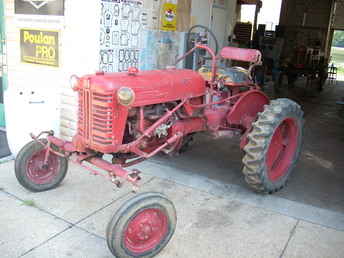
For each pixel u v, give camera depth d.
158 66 5.37
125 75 3.05
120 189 3.79
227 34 7.60
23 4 4.75
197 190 3.87
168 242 2.88
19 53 5.01
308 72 11.73
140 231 2.60
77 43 4.32
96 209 3.39
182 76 3.47
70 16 4.30
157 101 3.14
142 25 4.86
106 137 2.84
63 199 3.54
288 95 10.57
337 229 3.24
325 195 3.93
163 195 2.66
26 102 4.04
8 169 4.16
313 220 3.38
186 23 5.88
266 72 11.75
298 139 4.08
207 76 3.94
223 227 3.20
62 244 2.87
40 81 4.86
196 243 2.95
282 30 13.69
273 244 2.98
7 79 5.33
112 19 4.38
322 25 15.62
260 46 11.41
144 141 3.18
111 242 2.47
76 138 3.08
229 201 3.66
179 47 5.77
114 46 4.51
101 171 4.18
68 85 4.55
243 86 4.19
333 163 4.91
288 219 3.38
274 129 3.59
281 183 3.89
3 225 3.07
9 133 4.20
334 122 7.33
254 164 3.55
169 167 4.43
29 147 3.47
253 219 3.35
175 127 3.47
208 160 4.75
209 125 3.90
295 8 15.85
